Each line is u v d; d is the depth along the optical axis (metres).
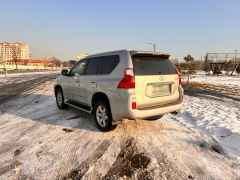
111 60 5.46
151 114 4.95
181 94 5.66
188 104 9.60
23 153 4.31
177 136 5.35
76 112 7.62
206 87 18.03
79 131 5.61
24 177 3.48
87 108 6.33
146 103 4.98
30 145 4.70
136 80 4.79
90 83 5.91
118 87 4.90
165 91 5.35
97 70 5.88
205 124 6.40
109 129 5.44
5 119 6.75
